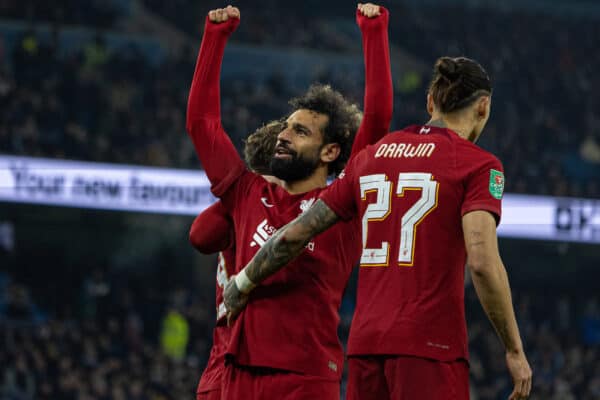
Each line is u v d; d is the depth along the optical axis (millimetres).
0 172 58969
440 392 10062
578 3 114875
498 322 10039
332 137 12656
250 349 11945
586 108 95312
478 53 100812
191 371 54125
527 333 70375
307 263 12008
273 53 91875
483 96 11016
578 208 71312
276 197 12547
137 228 68688
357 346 10492
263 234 12312
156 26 93125
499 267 9992
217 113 13375
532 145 85062
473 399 60188
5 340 52156
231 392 12078
